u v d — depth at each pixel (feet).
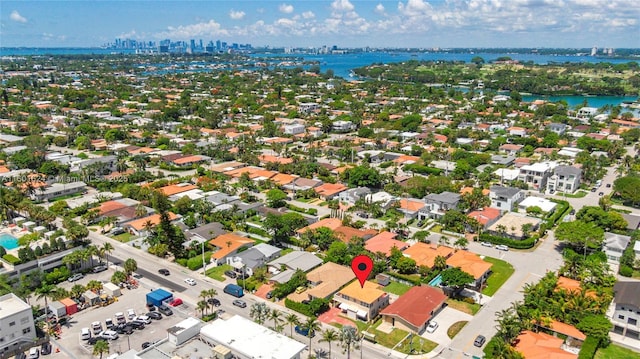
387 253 493.77
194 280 456.86
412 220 611.88
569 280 433.89
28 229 567.18
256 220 612.29
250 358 307.17
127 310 407.44
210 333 333.83
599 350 352.49
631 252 484.33
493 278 463.42
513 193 651.66
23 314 355.36
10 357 344.69
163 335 371.35
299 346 319.68
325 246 527.40
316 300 402.31
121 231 576.61
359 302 396.16
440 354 347.56
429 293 411.34
